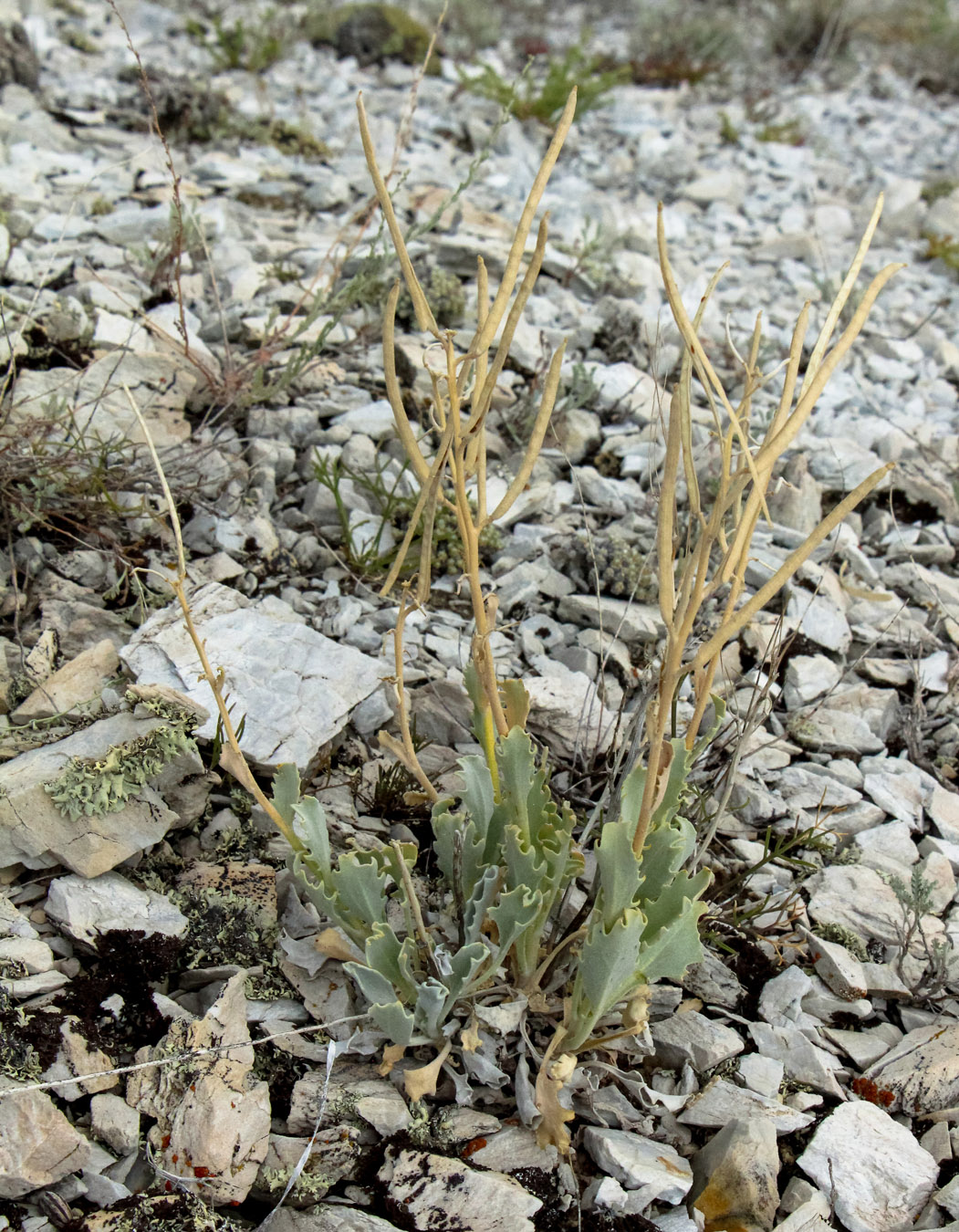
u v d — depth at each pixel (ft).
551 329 4.03
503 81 7.00
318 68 7.04
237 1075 1.96
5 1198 1.87
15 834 2.14
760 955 2.31
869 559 3.40
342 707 2.47
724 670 2.80
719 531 1.82
